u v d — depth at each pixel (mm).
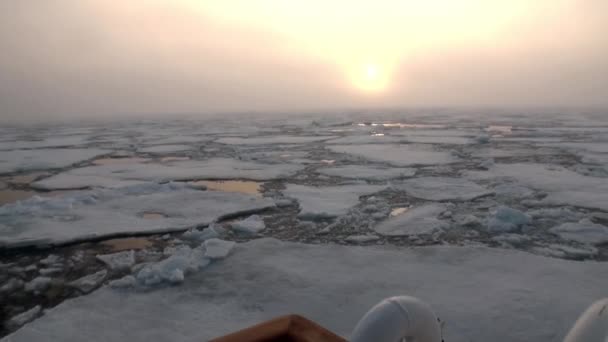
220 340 2029
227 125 42844
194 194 9023
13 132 36812
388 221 6875
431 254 5137
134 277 4586
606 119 42688
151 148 20406
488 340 3254
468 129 30312
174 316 3754
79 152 18781
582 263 4730
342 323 3578
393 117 55906
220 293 4203
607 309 1587
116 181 11219
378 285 4281
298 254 5238
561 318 3508
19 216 7352
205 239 6074
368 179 10883
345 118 55250
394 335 1903
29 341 3365
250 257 5152
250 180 11305
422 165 13117
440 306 3793
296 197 8781
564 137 22234
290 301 3988
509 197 8539
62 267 5148
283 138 24906
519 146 18062
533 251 5355
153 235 6438
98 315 3791
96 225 6750
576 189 9023
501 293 4008
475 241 5820
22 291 4500
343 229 6516
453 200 8383
